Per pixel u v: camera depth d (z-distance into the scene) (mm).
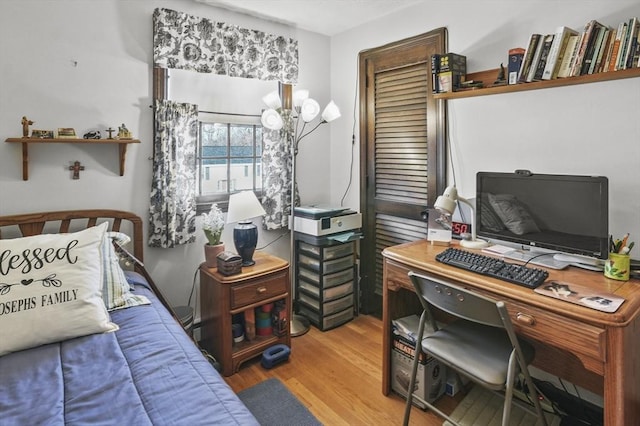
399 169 2764
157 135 2344
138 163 2355
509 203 1848
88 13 2133
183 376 1236
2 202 1981
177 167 2412
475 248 1969
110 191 2275
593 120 1810
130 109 2299
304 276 2959
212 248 2385
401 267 1911
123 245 2139
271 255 2875
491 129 2199
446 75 2211
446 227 2131
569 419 1837
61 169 2123
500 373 1444
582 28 1820
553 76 1753
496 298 1516
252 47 2693
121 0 2229
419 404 1960
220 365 2271
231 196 2455
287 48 2879
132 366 1295
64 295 1522
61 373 1263
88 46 2145
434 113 2490
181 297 2592
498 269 1602
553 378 2023
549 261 1712
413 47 2578
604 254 1535
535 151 2021
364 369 2316
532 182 1752
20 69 1970
